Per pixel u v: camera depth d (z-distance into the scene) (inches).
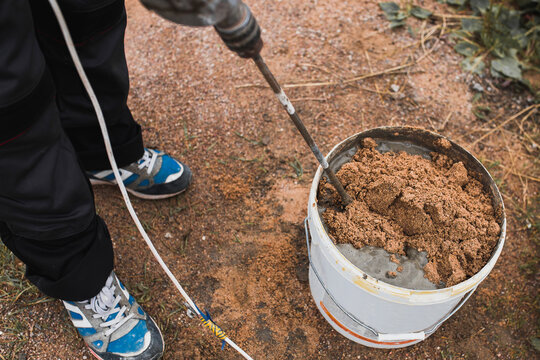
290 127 90.2
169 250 78.2
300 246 78.4
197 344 70.2
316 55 99.5
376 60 99.8
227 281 75.5
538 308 74.4
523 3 106.0
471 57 100.9
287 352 70.1
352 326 65.3
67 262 56.2
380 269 58.3
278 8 105.3
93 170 75.6
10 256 74.3
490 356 70.8
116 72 58.9
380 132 68.0
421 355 70.7
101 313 64.2
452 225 59.7
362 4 107.2
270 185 84.4
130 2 108.9
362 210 62.4
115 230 79.2
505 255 79.3
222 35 43.1
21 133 44.6
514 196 85.8
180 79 96.0
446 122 93.0
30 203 48.9
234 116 91.6
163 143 88.7
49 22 51.3
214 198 83.2
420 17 106.2
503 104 96.5
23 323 69.6
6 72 41.1
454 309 66.6
